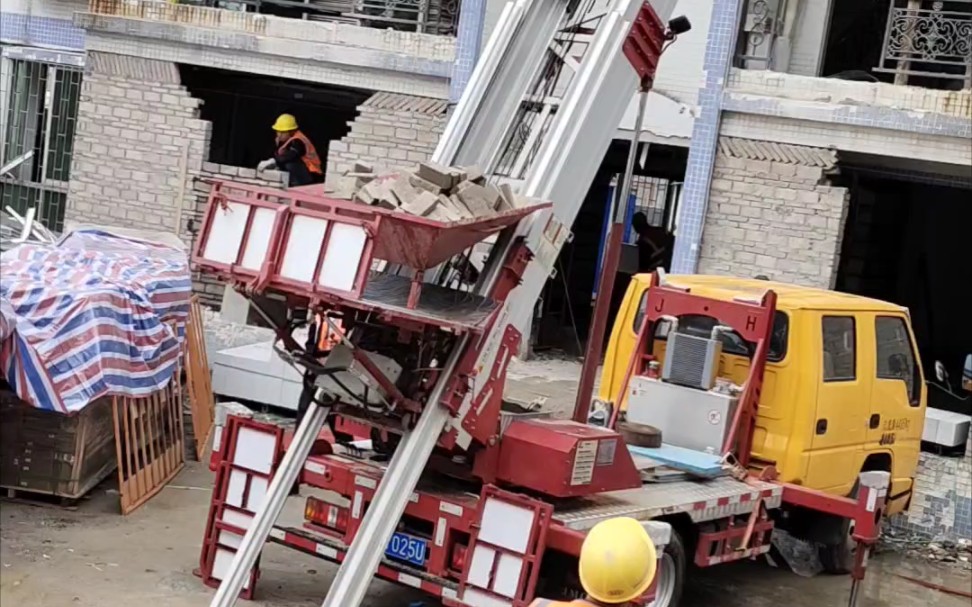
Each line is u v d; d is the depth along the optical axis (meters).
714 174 12.80
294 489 8.01
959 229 17.69
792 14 13.41
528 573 6.17
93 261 8.94
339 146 14.21
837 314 8.68
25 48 15.95
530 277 6.57
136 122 14.91
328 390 6.21
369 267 5.48
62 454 8.30
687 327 8.71
